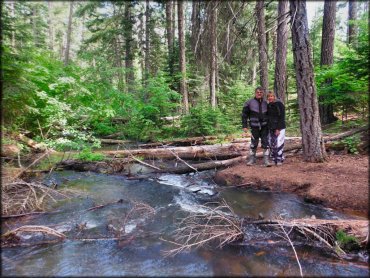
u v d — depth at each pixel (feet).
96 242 11.63
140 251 10.91
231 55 34.60
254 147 21.95
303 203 15.53
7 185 15.67
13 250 10.85
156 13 46.14
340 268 9.63
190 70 45.68
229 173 20.42
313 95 20.22
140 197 17.48
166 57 48.67
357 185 15.39
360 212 13.69
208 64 37.47
